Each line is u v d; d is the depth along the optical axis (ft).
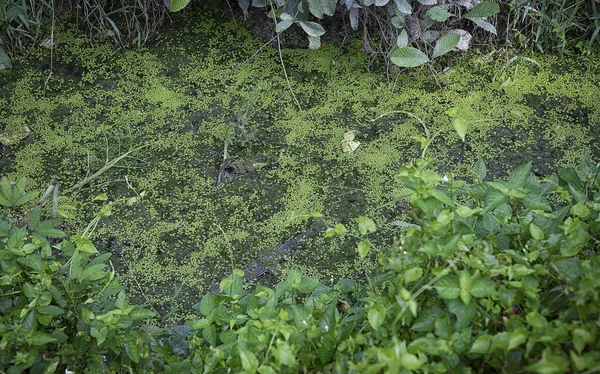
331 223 9.77
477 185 6.48
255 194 10.18
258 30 12.66
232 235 9.68
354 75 11.90
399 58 10.93
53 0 12.34
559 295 5.75
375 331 6.10
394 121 11.18
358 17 12.25
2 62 11.88
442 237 5.87
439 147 10.76
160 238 9.65
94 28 12.60
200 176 10.43
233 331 6.63
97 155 10.69
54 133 11.01
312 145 10.84
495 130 10.99
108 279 7.45
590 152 10.65
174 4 10.32
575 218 6.35
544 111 11.27
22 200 7.34
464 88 11.65
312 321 6.19
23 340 6.47
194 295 9.02
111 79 11.88
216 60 12.21
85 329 6.93
